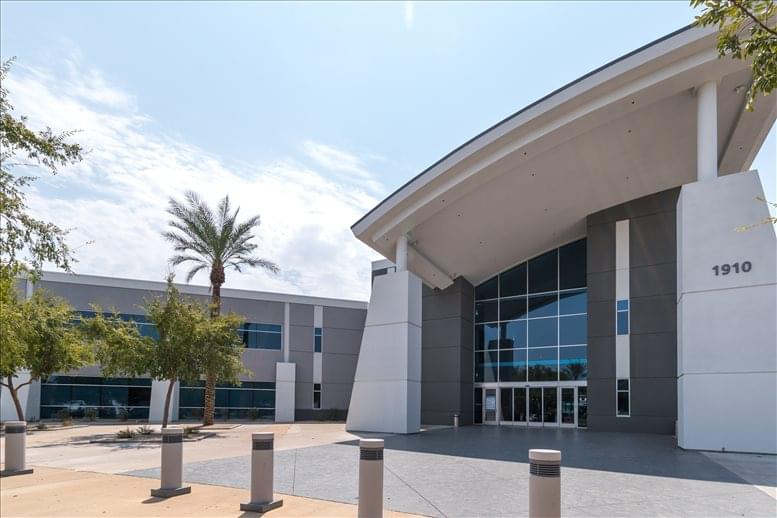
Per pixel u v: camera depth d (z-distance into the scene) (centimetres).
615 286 2878
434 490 1004
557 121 2153
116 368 2419
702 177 1892
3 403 3428
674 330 2689
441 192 2447
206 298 4041
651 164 2572
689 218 1809
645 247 2828
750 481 1103
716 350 1705
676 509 852
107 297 3759
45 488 1027
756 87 566
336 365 4322
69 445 1911
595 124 2152
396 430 2444
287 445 1809
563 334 3178
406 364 2473
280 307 4238
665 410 2644
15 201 752
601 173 2595
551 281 3288
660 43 1884
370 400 2542
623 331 2823
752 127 2356
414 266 3098
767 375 1627
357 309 4447
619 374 2798
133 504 883
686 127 2330
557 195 2736
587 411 2880
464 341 3362
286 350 4191
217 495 954
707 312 1734
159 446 1869
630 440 2122
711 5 547
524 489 1014
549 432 2605
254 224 3291
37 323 2298
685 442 1714
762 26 518
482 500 917
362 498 751
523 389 3259
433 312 3456
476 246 3092
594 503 890
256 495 855
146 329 3812
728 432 1655
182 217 3184
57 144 823
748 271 1692
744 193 1742
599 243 2948
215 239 3186
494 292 3500
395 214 2623
